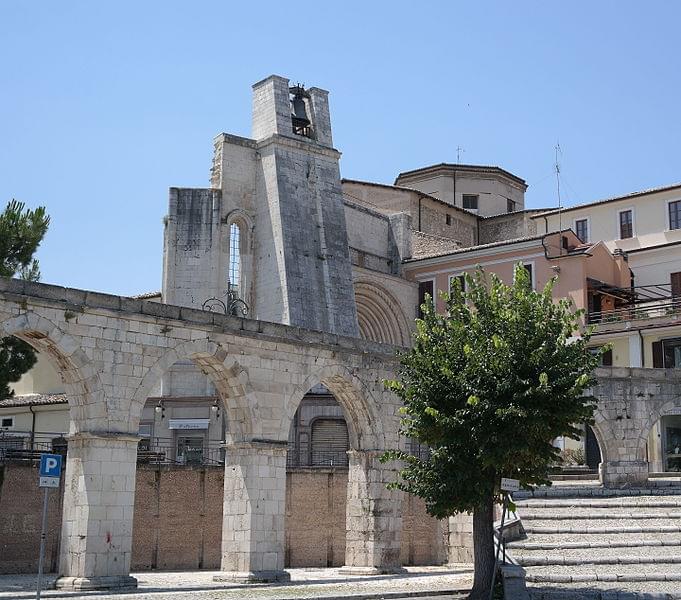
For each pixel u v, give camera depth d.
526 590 28.20
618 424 50.09
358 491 40.16
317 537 44.12
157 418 55.22
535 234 73.56
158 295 60.06
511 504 28.84
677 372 51.62
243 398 36.12
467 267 65.56
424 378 29.92
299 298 55.66
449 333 30.66
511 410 27.84
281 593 29.39
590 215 70.62
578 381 28.39
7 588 30.77
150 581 34.19
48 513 38.38
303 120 60.84
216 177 58.31
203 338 35.06
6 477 37.50
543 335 29.45
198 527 41.97
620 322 59.81
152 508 41.03
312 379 38.31
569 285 61.53
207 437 54.59
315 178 59.12
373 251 67.31
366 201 73.88
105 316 32.53
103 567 31.39
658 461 57.28
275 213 56.81
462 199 82.44
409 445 47.56
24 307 30.64
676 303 59.78
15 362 36.56
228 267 56.81
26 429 56.53
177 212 56.72
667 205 66.94
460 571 38.97
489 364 28.86
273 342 37.12
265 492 36.06
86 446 31.89
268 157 58.00
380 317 64.81
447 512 29.77
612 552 34.41
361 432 40.75
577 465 58.59
